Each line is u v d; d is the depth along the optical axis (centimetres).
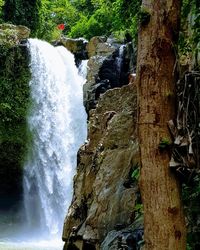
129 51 1922
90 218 829
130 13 764
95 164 965
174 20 391
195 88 391
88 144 1073
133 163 827
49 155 2048
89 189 959
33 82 2050
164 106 380
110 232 720
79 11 3662
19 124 2005
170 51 388
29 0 2661
